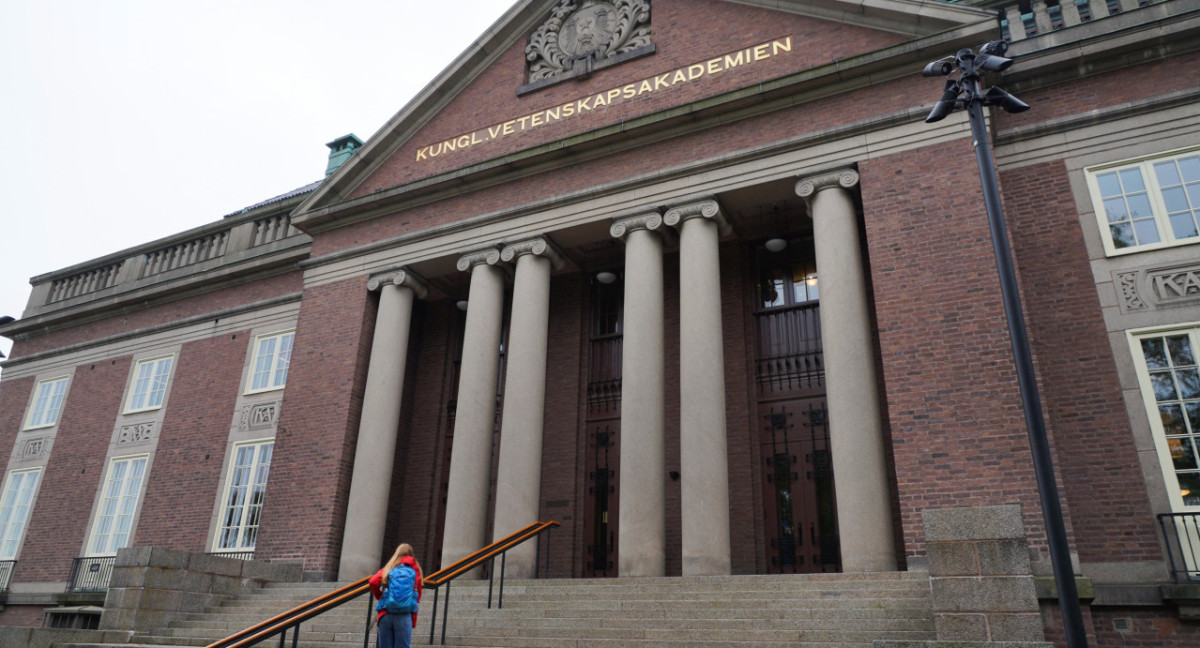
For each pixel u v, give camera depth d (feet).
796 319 50.67
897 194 42.39
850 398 39.17
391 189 57.93
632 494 42.65
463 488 48.11
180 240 75.10
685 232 47.34
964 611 23.57
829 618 29.53
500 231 53.67
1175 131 40.93
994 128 42.80
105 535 65.72
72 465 71.00
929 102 43.47
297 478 53.31
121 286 76.95
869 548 36.42
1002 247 25.22
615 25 56.34
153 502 64.34
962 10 43.50
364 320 56.59
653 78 52.95
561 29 59.00
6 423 77.56
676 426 51.34
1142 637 33.40
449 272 57.93
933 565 24.36
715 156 48.01
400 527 57.52
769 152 46.37
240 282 69.46
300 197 68.95
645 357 45.44
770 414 49.29
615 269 58.08
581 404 55.36
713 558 39.68
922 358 38.73
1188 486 35.60
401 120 61.36
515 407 48.26
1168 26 41.68
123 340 74.33
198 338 69.67
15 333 81.76
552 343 57.77
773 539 46.50
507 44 60.70
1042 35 45.03
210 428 64.59
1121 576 34.99
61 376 76.89
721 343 44.96
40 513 70.49
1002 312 38.04
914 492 36.63
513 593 38.70
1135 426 37.14
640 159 50.65
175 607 40.60
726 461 42.27
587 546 51.67
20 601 65.92
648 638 30.04
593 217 50.52
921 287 40.09
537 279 51.60
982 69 28.04
